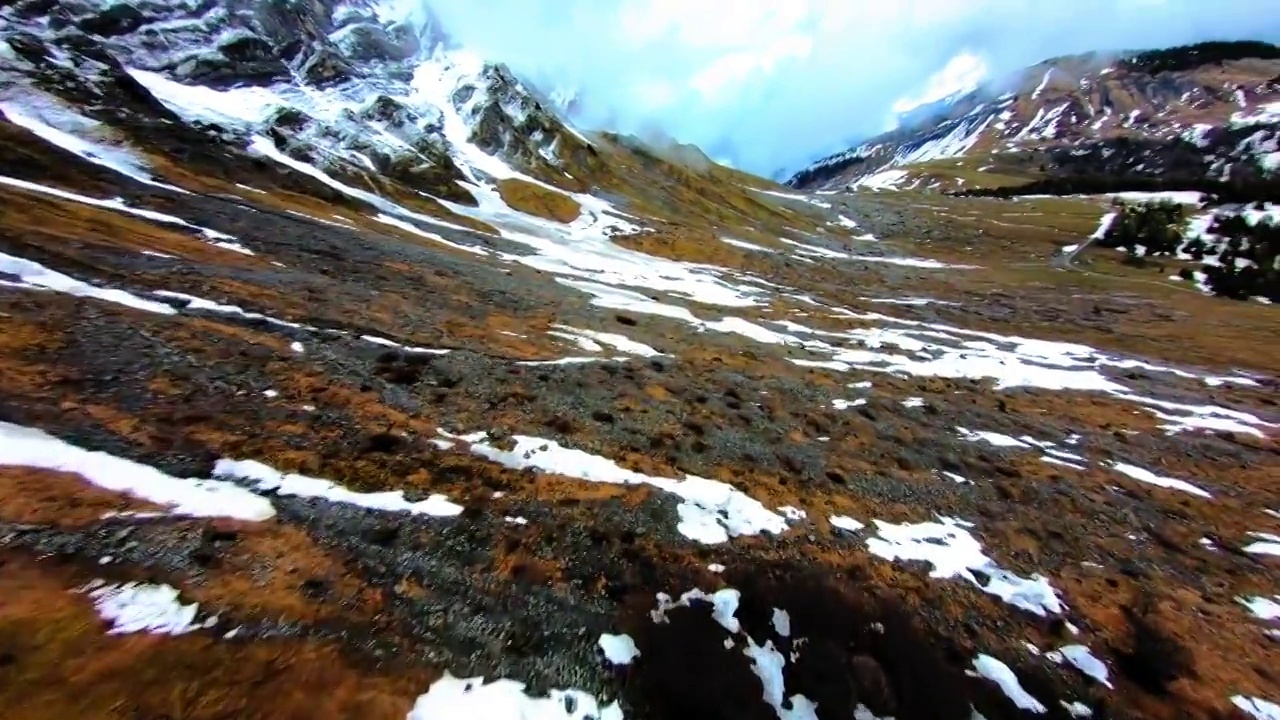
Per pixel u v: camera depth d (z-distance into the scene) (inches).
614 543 526.3
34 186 1071.6
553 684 380.8
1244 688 487.2
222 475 470.9
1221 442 1072.8
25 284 675.4
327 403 627.8
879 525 649.0
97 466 429.7
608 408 804.0
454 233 2047.2
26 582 320.8
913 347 1576.0
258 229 1272.1
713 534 569.0
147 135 1669.5
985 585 575.8
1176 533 729.6
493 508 534.9
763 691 418.9
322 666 336.8
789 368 1205.1
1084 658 499.2
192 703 293.4
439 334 945.5
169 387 566.3
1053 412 1152.2
